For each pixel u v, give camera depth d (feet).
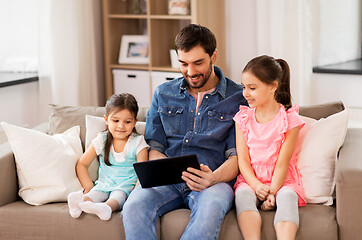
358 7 12.56
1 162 7.43
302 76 11.72
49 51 12.16
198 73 7.50
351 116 11.41
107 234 6.99
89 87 13.06
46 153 7.63
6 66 12.66
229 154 7.63
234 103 7.79
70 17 12.28
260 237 6.60
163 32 13.39
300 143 7.45
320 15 11.75
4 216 7.30
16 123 11.98
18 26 12.43
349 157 6.85
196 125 7.75
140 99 13.35
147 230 6.66
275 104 7.43
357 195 6.48
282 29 11.71
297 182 7.19
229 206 6.89
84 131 8.36
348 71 11.36
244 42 12.94
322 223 6.61
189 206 7.11
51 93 12.35
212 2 12.45
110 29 13.46
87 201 7.01
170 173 6.97
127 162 7.79
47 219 7.17
